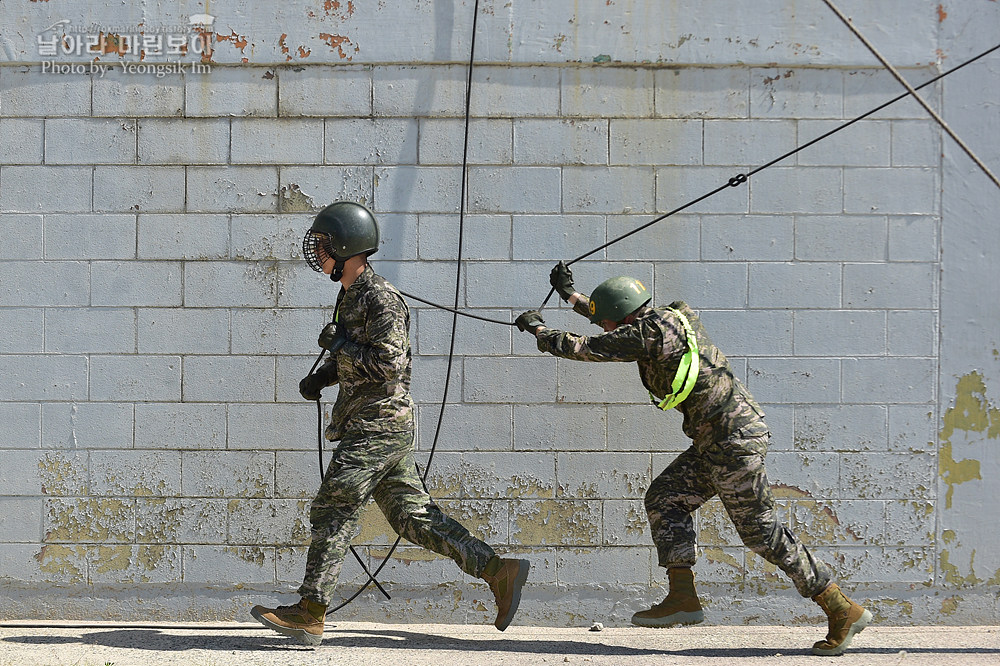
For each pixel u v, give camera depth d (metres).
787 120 6.04
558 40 6.03
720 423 5.09
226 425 6.03
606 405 6.04
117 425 6.03
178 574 6.02
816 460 6.02
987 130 6.04
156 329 6.05
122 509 6.03
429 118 6.05
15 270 6.04
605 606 6.00
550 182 6.05
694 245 6.05
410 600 6.03
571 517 6.02
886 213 6.05
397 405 5.16
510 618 5.22
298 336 6.04
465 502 6.03
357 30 6.03
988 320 6.02
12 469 6.02
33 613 6.00
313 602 5.15
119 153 6.06
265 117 6.05
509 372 6.04
